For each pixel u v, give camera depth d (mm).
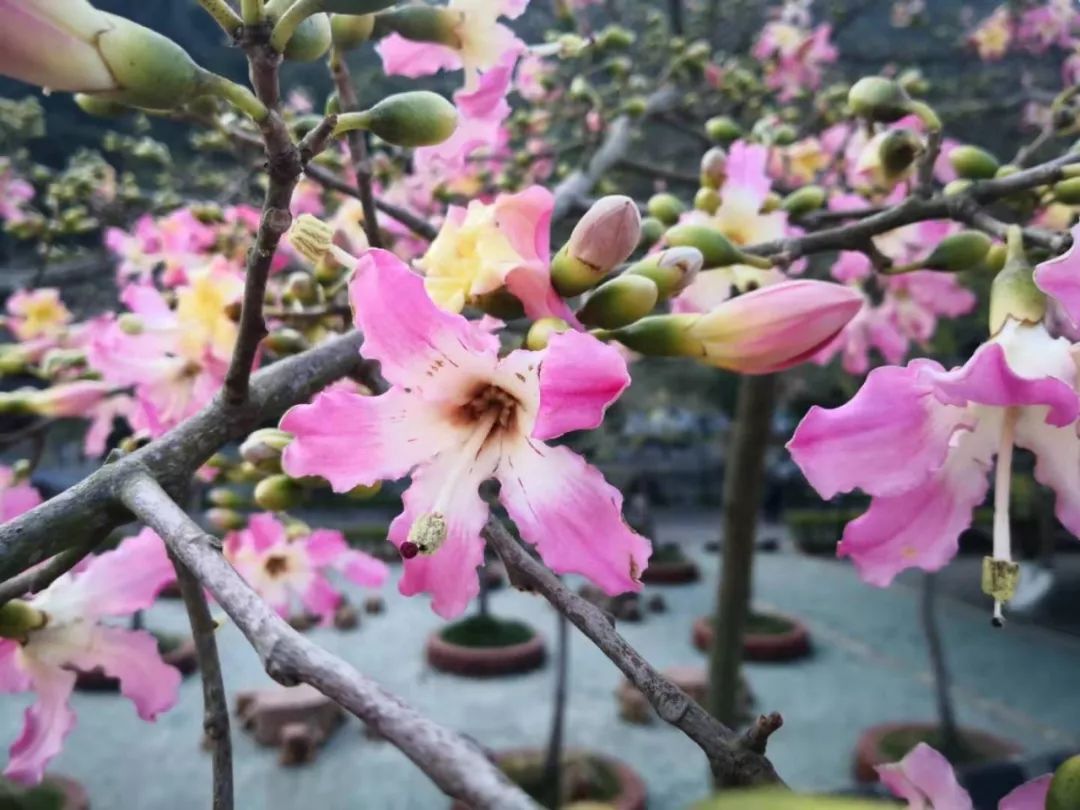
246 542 488
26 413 447
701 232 346
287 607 497
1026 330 273
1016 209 440
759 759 185
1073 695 1491
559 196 717
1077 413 216
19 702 1343
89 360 421
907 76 909
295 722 1292
